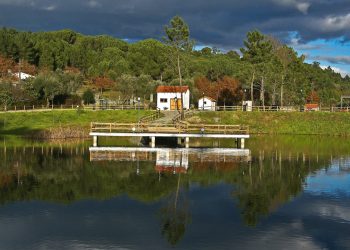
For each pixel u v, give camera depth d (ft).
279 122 255.29
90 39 626.23
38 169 125.08
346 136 237.86
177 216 80.69
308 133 246.88
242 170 127.03
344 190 102.94
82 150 165.37
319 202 91.66
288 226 75.92
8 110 256.93
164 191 100.12
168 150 166.71
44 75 310.65
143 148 168.35
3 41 465.47
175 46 243.40
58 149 167.22
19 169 124.67
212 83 372.17
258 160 146.20
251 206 88.07
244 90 320.91
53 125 228.43
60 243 67.26
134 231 72.69
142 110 267.39
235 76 375.45
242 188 103.86
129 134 170.40
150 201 91.25
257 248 65.67
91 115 251.19
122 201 91.09
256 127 250.37
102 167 129.29
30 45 483.92
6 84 283.79
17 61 472.44
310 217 81.15
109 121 240.53
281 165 136.77
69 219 78.64
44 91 290.56
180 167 130.52
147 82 363.35
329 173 124.16
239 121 253.44
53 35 645.51
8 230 72.74
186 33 242.17
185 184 107.55
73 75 379.76
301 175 120.78
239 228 74.49
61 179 111.86
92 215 81.10
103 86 381.81
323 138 225.56
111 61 473.67
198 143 193.88
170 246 66.18
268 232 72.74
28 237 69.62
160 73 464.65
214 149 169.07
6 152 156.76
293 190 102.47
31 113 243.40
